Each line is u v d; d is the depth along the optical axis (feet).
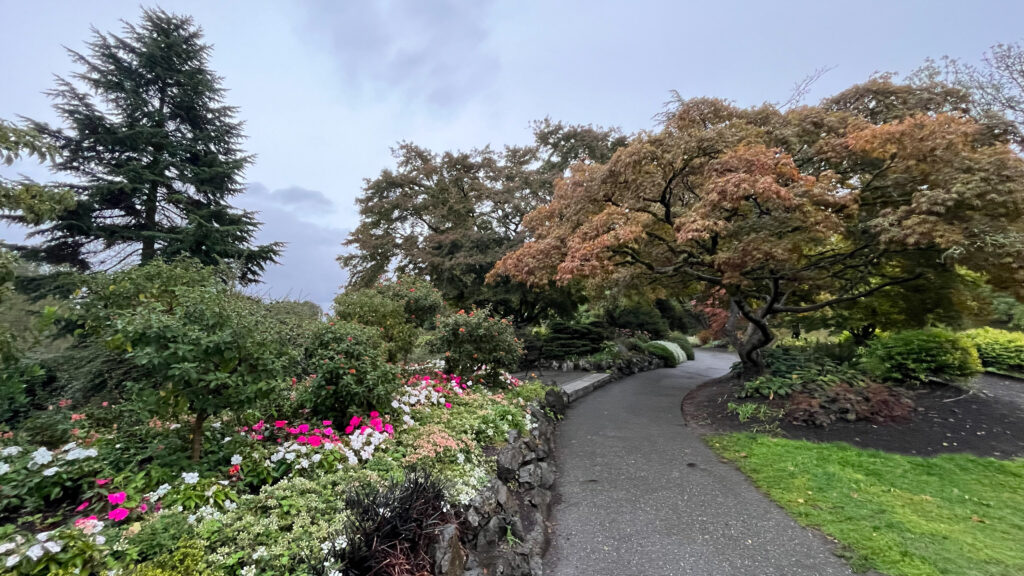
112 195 34.83
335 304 23.20
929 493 13.39
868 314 28.91
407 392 16.02
